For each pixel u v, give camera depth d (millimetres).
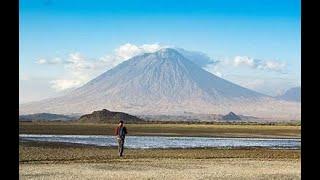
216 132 112500
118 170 26719
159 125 176250
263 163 31938
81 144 55781
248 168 28422
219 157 37406
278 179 23375
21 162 31000
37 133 92312
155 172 25828
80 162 31406
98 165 29453
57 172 25391
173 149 49344
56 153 39781
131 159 34281
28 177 23203
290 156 39500
